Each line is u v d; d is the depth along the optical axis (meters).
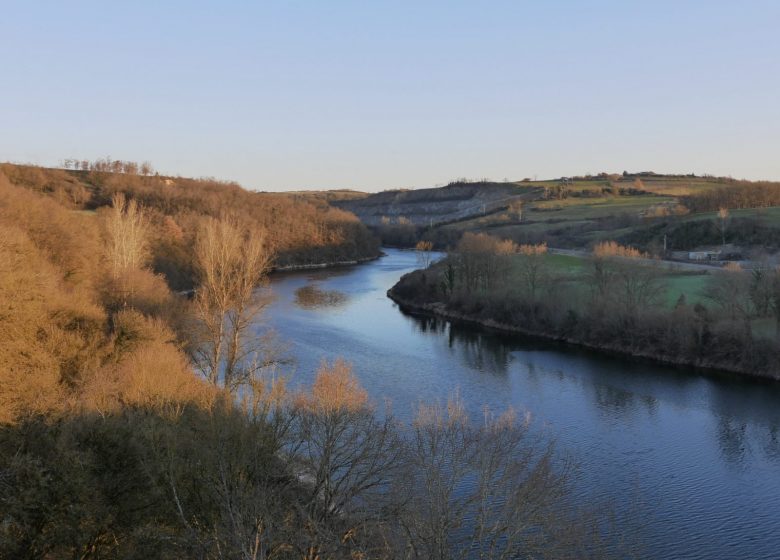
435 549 19.30
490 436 27.27
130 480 19.09
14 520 15.62
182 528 19.52
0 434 19.36
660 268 72.88
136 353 30.97
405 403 43.25
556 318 69.19
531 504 22.73
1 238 36.38
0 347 25.98
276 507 19.80
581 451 36.09
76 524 16.58
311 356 56.03
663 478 32.75
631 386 49.81
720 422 41.53
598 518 27.98
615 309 64.75
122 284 47.25
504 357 59.34
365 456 23.55
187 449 21.22
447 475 23.77
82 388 26.55
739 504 30.16
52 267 44.72
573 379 51.72
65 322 33.12
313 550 18.95
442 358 58.31
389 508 21.53
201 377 39.03
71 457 17.31
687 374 53.53
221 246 38.91
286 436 25.95
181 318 42.47
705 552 26.00
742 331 55.38
